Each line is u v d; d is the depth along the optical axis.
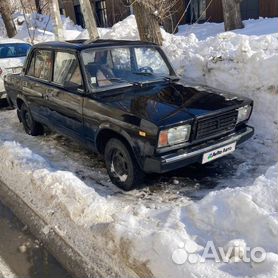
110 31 11.96
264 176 3.57
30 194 4.45
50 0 10.73
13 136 6.79
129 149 4.27
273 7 14.20
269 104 5.81
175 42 8.34
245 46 6.30
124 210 3.93
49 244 3.58
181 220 3.37
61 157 5.63
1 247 3.61
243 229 3.05
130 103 4.36
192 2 16.39
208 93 4.67
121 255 3.17
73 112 4.99
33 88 5.96
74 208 3.83
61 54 5.24
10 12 19.75
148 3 8.39
